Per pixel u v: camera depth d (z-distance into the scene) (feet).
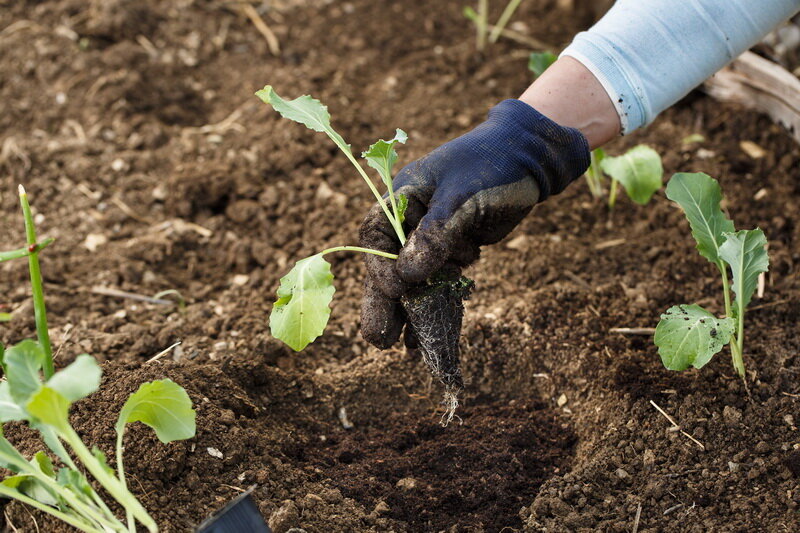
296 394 2.98
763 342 3.00
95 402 2.79
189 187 3.46
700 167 3.47
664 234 3.32
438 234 2.61
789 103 3.43
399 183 2.72
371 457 2.88
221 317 3.15
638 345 3.03
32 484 2.64
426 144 3.61
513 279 3.23
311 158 3.55
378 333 2.68
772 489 2.75
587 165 2.75
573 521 2.72
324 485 2.80
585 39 2.75
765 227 3.29
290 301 2.61
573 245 3.31
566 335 3.04
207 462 2.76
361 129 3.67
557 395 2.99
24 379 2.44
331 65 3.92
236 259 3.33
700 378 2.92
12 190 3.51
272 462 2.80
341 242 3.32
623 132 2.79
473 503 2.79
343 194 3.47
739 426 2.84
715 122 3.59
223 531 2.49
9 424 2.78
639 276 3.22
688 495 2.75
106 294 3.22
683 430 2.84
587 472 2.79
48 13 4.05
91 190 3.52
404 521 2.76
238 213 3.43
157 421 2.62
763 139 3.51
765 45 3.56
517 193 2.69
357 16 4.22
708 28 2.71
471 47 3.95
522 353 3.04
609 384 2.93
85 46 3.91
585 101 2.74
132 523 2.55
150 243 3.36
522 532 2.73
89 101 3.74
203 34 4.04
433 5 4.30
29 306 3.14
